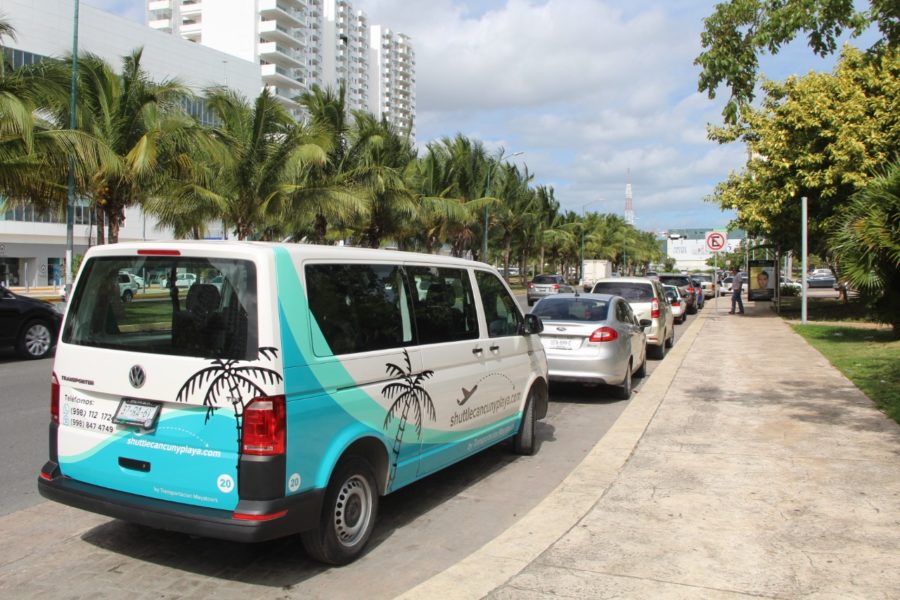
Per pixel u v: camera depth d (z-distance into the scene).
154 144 19.92
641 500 5.29
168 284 4.05
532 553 4.34
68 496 4.18
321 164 24.59
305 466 3.89
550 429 8.34
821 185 21.22
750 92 7.58
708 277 44.38
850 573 3.98
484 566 4.16
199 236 26.50
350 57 141.62
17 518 5.13
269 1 99.81
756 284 36.78
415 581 4.14
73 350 4.29
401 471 4.78
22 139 15.78
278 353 3.77
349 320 4.36
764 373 11.39
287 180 24.61
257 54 101.06
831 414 8.08
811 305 30.91
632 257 111.62
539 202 61.03
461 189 41.44
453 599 3.74
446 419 5.27
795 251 29.39
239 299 3.83
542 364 7.12
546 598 3.74
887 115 20.33
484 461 6.84
